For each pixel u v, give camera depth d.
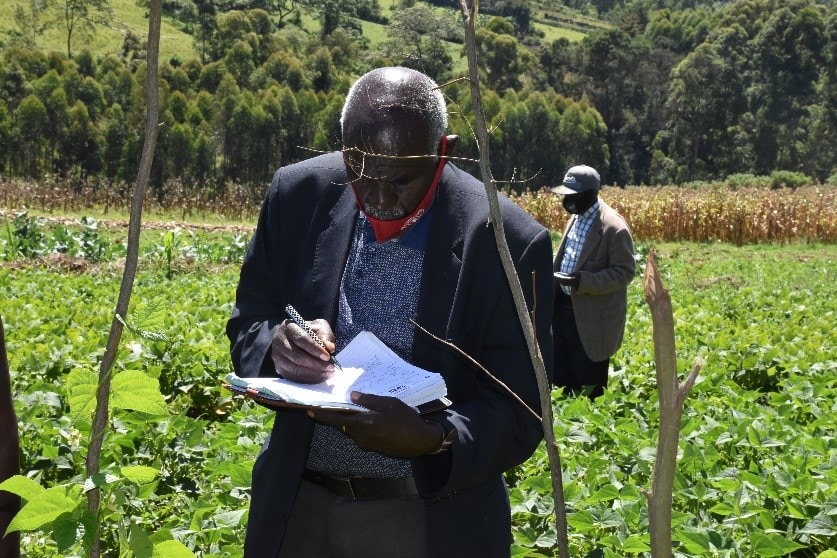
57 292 10.25
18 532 1.89
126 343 1.79
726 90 92.44
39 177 47.69
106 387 1.75
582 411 5.60
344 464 2.38
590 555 2.79
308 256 2.44
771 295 13.45
